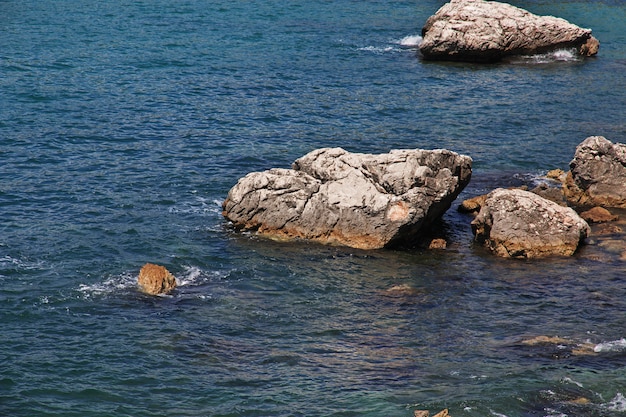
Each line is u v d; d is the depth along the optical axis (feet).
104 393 108.88
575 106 246.68
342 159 159.12
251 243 155.53
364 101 245.86
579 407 106.63
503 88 264.11
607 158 178.29
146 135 210.79
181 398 108.37
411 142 213.46
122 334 123.03
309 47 307.37
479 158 203.31
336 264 148.77
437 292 139.44
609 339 123.85
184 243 154.30
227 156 198.90
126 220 162.91
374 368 115.96
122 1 371.35
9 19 328.49
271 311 131.85
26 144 200.23
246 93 248.52
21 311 128.16
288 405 106.83
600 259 152.15
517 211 155.74
